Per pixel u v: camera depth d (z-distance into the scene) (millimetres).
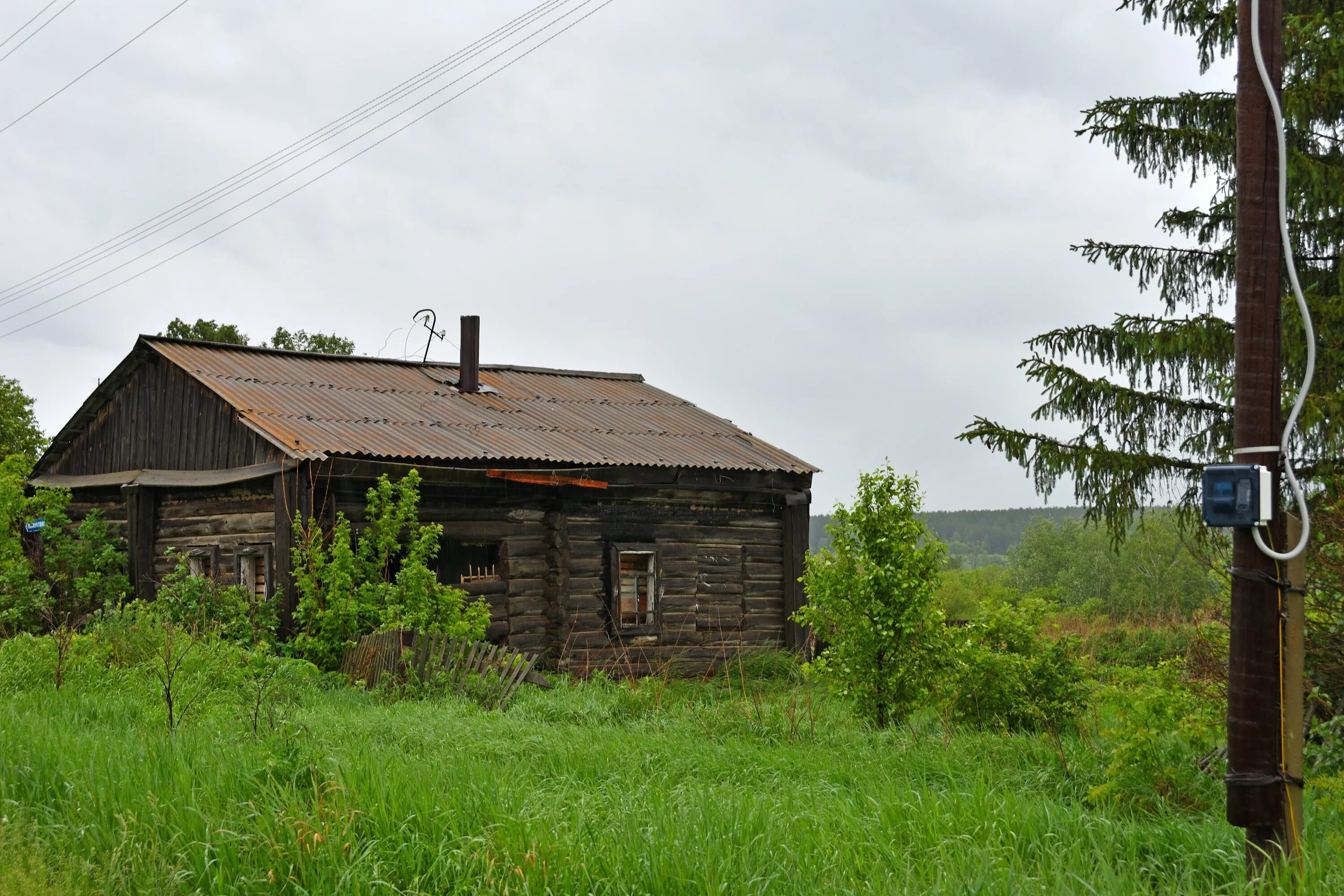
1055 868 5824
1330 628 7996
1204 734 8070
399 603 16891
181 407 20953
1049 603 12766
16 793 7297
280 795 6961
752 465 21922
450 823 6523
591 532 20391
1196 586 36906
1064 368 14273
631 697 13820
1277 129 6059
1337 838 6113
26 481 23375
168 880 6047
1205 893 5672
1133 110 14656
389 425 19906
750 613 22125
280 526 17484
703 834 6336
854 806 7254
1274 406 6074
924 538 12500
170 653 12039
